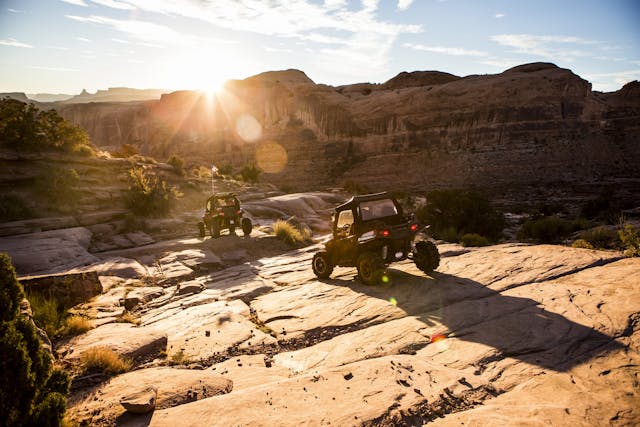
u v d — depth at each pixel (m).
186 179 26.61
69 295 8.45
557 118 144.75
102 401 4.48
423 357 5.18
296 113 186.00
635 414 3.60
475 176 133.88
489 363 4.84
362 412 3.88
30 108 19.83
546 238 18.12
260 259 13.93
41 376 3.74
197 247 14.66
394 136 155.88
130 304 9.04
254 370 5.30
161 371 5.26
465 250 11.21
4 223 15.12
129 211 18.66
